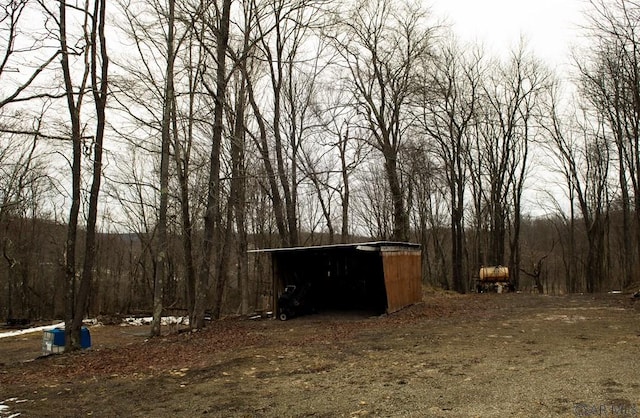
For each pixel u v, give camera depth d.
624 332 10.91
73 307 15.96
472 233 50.38
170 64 16.17
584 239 50.50
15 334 25.80
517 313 15.98
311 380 7.86
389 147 30.77
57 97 13.19
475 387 6.82
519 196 40.44
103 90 14.38
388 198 39.88
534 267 50.44
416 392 6.76
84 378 8.96
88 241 14.49
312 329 14.67
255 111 23.25
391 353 9.84
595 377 6.91
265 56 23.52
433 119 36.88
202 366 9.45
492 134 40.62
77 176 14.35
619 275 41.53
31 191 33.09
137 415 6.45
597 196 39.75
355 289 21.94
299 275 20.97
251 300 34.81
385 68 31.02
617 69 26.55
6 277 37.34
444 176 37.81
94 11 14.46
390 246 18.06
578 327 12.07
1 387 8.50
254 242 35.56
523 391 6.44
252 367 9.12
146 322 29.36
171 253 38.78
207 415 6.28
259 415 6.16
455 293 29.69
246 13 19.61
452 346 10.25
